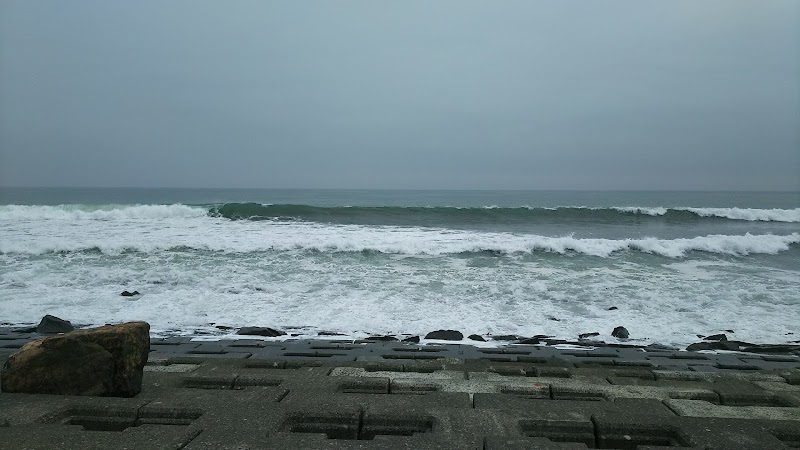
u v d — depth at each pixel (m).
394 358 6.39
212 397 4.27
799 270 13.40
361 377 5.11
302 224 21.08
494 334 8.14
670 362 6.39
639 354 6.88
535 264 13.69
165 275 11.68
